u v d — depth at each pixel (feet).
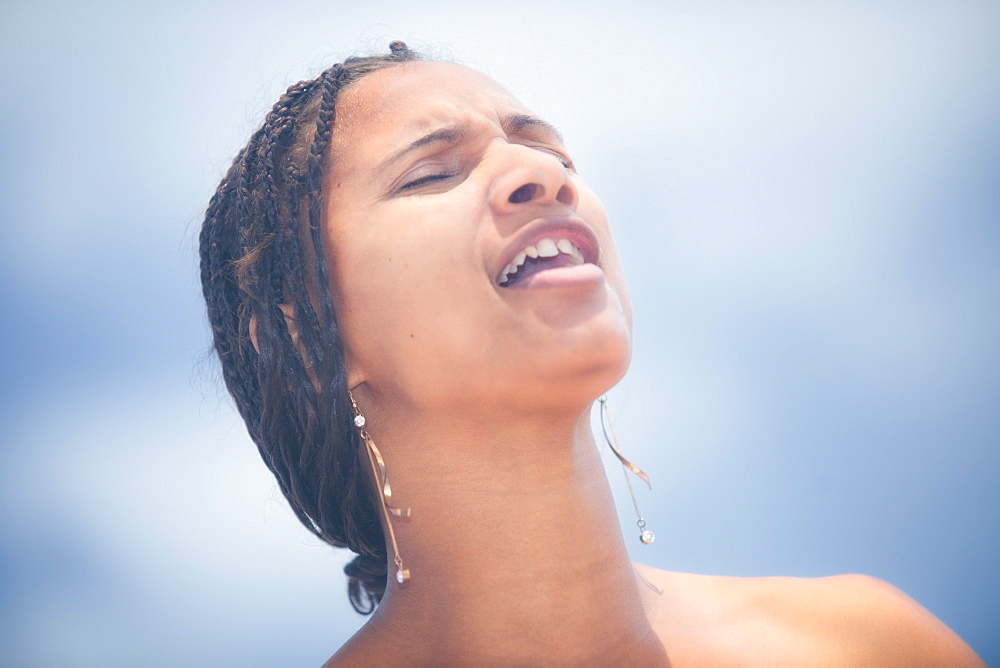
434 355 5.23
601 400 6.48
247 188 6.14
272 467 6.72
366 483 6.03
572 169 6.31
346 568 6.82
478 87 5.99
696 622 5.90
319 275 5.58
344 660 5.63
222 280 6.48
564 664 5.32
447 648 5.41
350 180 5.65
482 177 5.34
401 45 7.03
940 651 6.01
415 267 5.25
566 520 5.40
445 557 5.45
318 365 5.72
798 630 5.95
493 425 5.32
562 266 5.50
